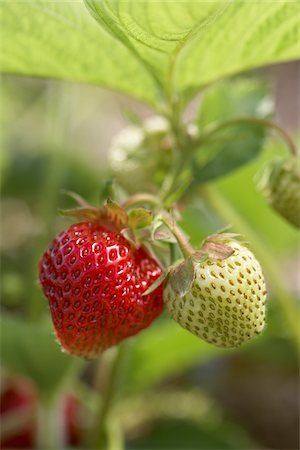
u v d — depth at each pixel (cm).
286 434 57
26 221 65
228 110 34
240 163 33
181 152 32
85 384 56
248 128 34
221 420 51
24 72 32
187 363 44
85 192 59
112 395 40
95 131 76
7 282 51
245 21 29
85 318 27
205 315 27
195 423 47
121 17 24
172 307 27
